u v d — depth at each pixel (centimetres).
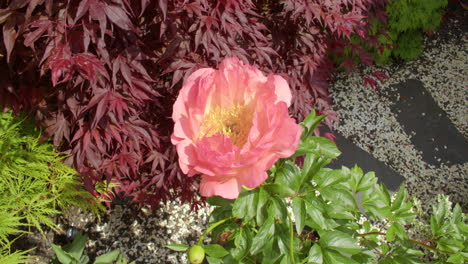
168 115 145
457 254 76
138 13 119
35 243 177
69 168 141
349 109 262
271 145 53
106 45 119
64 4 104
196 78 59
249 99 57
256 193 64
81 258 148
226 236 69
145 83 127
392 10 267
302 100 180
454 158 236
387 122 254
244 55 136
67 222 187
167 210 196
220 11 124
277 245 66
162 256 181
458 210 82
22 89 128
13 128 141
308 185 66
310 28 173
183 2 115
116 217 192
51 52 103
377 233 79
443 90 275
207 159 53
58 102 126
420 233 195
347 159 232
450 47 307
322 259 67
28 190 146
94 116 129
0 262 126
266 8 169
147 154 151
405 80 281
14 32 103
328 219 68
